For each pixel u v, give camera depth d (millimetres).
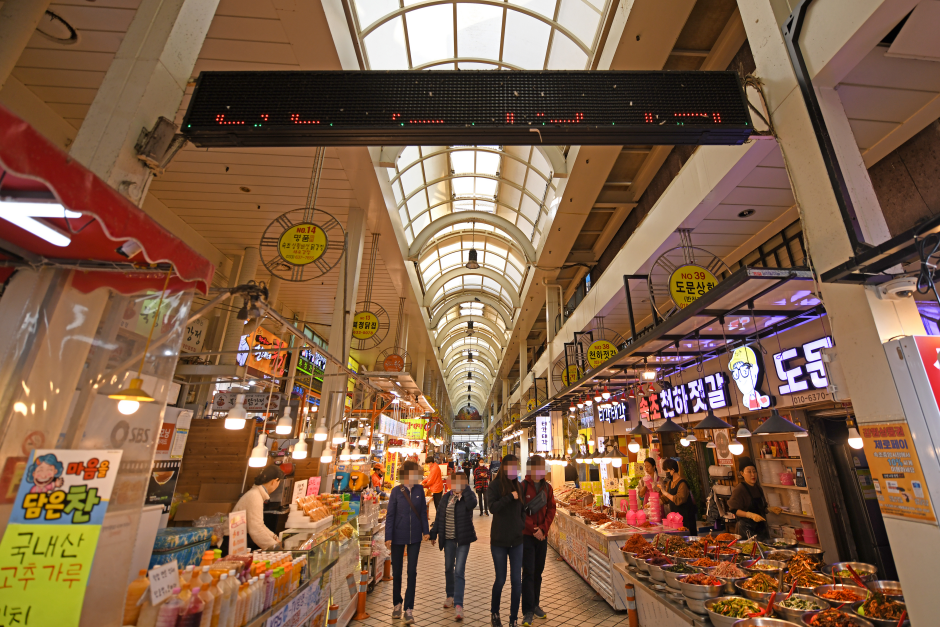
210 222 7434
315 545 3176
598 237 11484
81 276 1890
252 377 5719
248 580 2123
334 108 2492
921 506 1721
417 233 12180
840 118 2324
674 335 4453
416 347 17344
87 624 1436
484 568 6078
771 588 2656
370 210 7383
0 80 3084
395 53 6633
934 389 1721
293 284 10281
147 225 1628
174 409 2943
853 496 4551
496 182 11398
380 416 9391
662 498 5680
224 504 3688
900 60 2471
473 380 44781
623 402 9688
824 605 2408
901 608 2066
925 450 1715
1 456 1531
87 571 1423
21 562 1381
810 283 2961
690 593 2695
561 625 3797
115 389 1784
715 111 2553
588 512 5512
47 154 1206
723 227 5234
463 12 6336
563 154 8016
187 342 7359
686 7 5000
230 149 5711
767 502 5453
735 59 6066
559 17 6266
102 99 2383
